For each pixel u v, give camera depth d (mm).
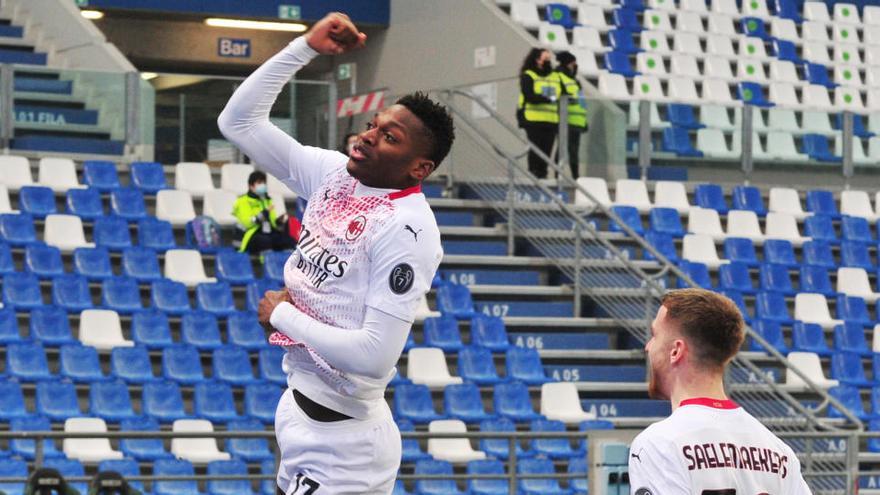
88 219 24547
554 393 22906
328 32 6953
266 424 21297
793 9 40188
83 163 25578
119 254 24031
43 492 12461
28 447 19734
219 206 25453
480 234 26125
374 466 6863
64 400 20609
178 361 21766
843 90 37875
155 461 19469
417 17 37406
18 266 23453
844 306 27391
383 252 6555
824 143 30266
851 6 40719
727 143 29359
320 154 7008
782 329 26188
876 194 30438
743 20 38812
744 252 27812
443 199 26516
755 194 29297
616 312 24688
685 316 6426
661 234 26875
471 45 35438
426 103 6633
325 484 6824
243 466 19562
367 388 6734
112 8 36812
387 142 6586
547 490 20969
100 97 26250
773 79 37688
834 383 25125
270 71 6984
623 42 36406
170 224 24562
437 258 6664
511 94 27797
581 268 25156
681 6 38344
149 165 25750
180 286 23250
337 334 6555
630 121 28203
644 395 23828
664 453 6301
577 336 24344
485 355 23375
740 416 6402
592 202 27156
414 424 21953
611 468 13234
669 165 28609
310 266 6715
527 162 27219
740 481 6320
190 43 39062
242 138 7070
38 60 31078
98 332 22062
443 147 6652
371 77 39156
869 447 24188
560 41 35250
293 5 38219
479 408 22422
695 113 29000
